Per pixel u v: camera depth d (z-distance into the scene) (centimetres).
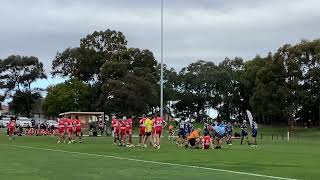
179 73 13225
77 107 10800
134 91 9819
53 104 10781
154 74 11075
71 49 12406
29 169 1769
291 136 7700
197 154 2647
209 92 13038
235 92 12506
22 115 13012
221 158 2362
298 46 8775
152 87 10194
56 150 2972
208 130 3494
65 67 12444
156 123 3331
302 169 1823
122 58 11006
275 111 8750
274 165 1992
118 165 1945
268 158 2380
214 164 2019
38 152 2769
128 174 1609
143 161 2152
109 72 10438
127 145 3609
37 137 5759
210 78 12669
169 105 13325
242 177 1532
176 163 2059
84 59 11662
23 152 2762
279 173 1672
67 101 10700
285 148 3506
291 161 2203
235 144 4262
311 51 8744
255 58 10394
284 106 8819
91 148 3225
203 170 1755
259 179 1478
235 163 2073
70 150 2980
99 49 11862
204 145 3269
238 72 12144
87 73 11862
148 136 3697
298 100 8831
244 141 4991
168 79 13075
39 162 2078
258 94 8900
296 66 8644
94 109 10881
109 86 9925
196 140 3375
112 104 9794
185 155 2564
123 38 11919
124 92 9712
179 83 13125
